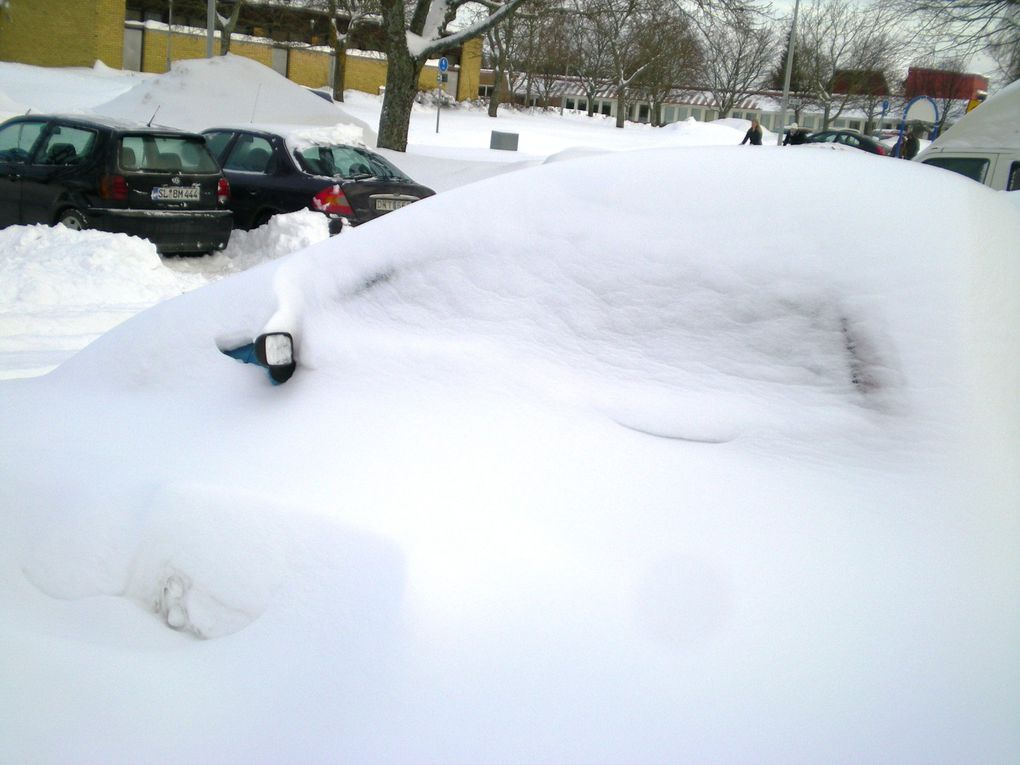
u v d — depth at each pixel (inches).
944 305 96.3
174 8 2048.5
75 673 83.2
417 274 114.5
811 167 110.2
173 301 129.1
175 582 90.8
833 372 96.9
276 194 464.4
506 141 1302.9
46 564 96.4
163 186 409.4
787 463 90.7
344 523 87.1
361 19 1863.9
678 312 104.6
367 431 98.7
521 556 82.3
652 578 80.2
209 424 106.7
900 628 75.2
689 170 112.8
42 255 343.3
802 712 69.9
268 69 989.8
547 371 103.0
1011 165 598.9
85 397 118.6
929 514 84.0
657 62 2304.4
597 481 90.0
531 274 110.9
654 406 97.9
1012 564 79.5
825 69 2246.6
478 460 93.0
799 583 78.9
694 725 69.6
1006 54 1014.4
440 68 1481.3
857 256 101.3
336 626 80.9
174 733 77.4
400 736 72.0
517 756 69.4
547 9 940.6
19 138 432.1
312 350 110.7
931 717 69.2
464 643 76.4
